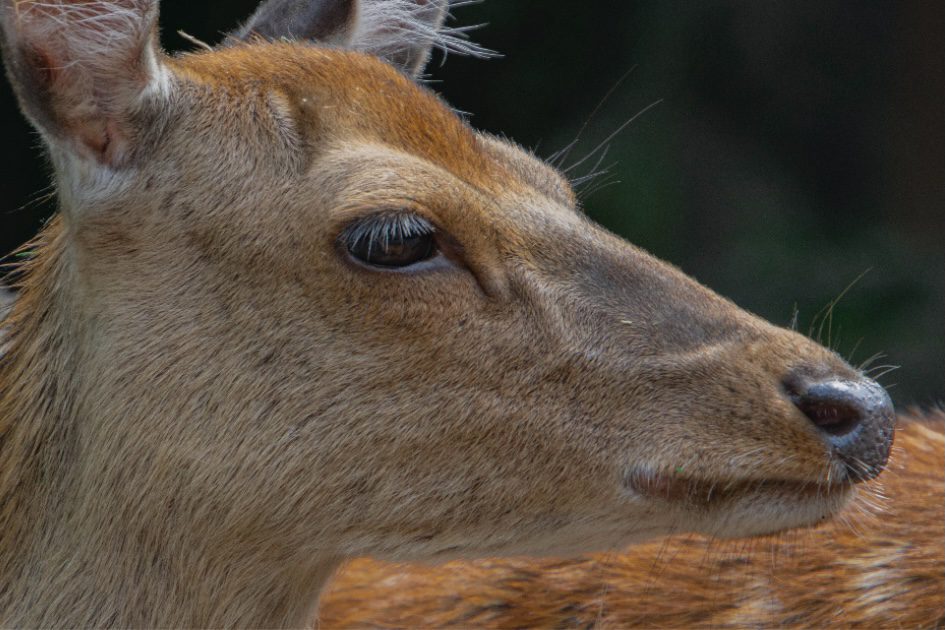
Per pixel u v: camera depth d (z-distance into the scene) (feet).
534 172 26.45
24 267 28.07
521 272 24.14
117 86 23.50
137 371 23.86
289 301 23.61
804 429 23.38
